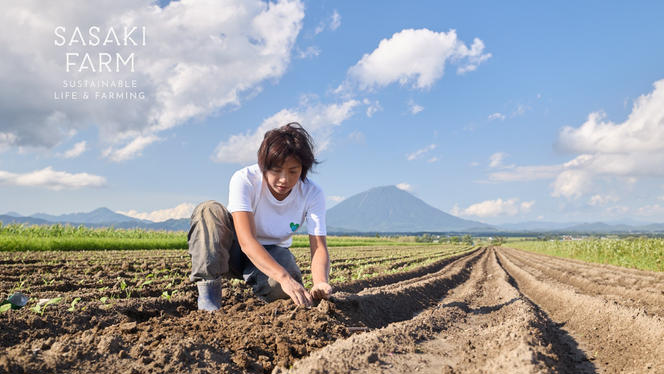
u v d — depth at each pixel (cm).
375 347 282
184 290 544
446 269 1500
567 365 312
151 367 207
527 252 4456
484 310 580
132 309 350
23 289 506
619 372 314
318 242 363
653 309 555
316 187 365
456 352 304
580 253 2544
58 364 194
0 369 181
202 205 347
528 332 314
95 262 908
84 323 301
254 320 310
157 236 2177
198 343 241
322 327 313
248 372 232
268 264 314
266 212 346
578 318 525
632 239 2048
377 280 851
